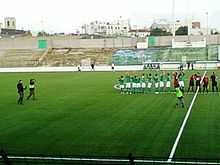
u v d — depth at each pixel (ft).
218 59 297.74
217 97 121.08
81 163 45.96
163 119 86.02
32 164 47.75
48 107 108.88
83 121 86.28
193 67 264.72
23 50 352.28
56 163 47.78
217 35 346.74
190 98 119.96
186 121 82.89
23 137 71.92
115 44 349.61
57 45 355.15
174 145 63.00
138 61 308.40
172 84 157.17
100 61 318.24
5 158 38.55
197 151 59.11
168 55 310.04
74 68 291.58
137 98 122.93
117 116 91.40
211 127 76.18
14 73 261.85
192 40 346.95
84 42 352.28
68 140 68.59
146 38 345.72
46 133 74.90
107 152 59.82
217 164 48.52
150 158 51.72
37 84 178.29
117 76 214.48
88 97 128.77
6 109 107.24
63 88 159.02
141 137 69.31
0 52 351.67
